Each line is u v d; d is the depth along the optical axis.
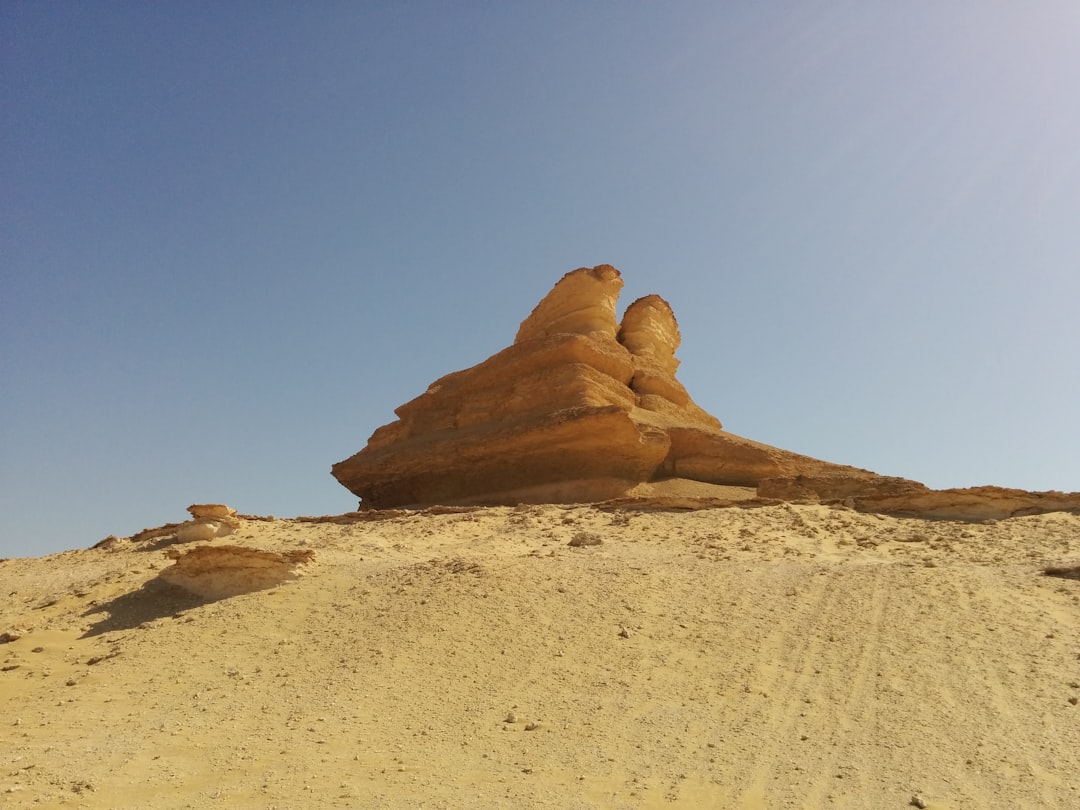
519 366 34.09
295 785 8.24
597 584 14.27
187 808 7.76
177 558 16.95
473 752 8.95
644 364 37.53
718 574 14.74
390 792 7.98
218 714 10.66
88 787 8.32
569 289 37.22
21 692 12.49
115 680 12.41
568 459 29.80
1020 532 17.33
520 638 12.23
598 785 7.99
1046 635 11.09
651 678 10.67
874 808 7.34
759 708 9.66
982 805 7.29
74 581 19.55
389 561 17.23
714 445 31.19
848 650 11.10
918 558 15.80
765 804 7.49
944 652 10.77
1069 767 7.86
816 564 15.39
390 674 11.45
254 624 14.17
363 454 37.22
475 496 32.16
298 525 22.89
